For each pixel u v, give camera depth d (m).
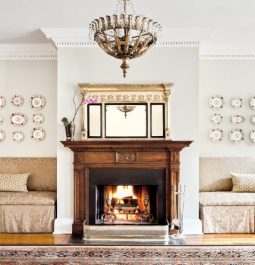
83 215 5.28
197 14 4.73
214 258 4.16
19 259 4.14
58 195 5.36
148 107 5.38
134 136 5.38
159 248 4.51
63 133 5.40
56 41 5.37
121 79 5.41
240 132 6.12
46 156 6.12
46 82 6.14
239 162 6.06
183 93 5.38
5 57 6.12
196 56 5.39
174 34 5.31
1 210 5.32
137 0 4.27
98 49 5.42
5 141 6.14
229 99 6.16
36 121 6.13
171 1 4.31
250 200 5.32
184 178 5.35
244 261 4.07
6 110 6.15
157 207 5.32
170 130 5.34
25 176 5.86
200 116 6.16
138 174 5.31
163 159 5.27
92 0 4.29
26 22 5.02
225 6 4.47
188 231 5.29
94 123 5.41
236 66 6.11
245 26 5.17
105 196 5.48
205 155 6.15
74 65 5.40
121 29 3.06
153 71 5.40
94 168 5.32
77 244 4.70
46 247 4.55
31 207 5.34
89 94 5.36
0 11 4.62
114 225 5.12
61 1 4.33
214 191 5.95
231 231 5.30
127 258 4.16
